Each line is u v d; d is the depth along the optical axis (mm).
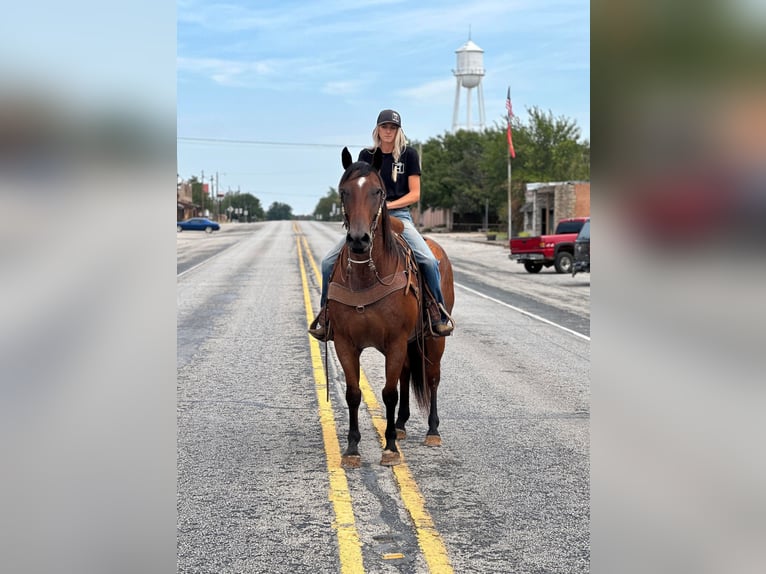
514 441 6688
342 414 7637
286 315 15461
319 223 109875
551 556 4238
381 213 5680
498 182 62812
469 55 98875
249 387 8883
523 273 28594
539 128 57562
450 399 8391
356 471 5824
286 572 4020
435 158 78250
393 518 4840
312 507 5027
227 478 5641
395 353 5867
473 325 14500
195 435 6848
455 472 5809
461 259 36906
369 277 5688
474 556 4246
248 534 4551
